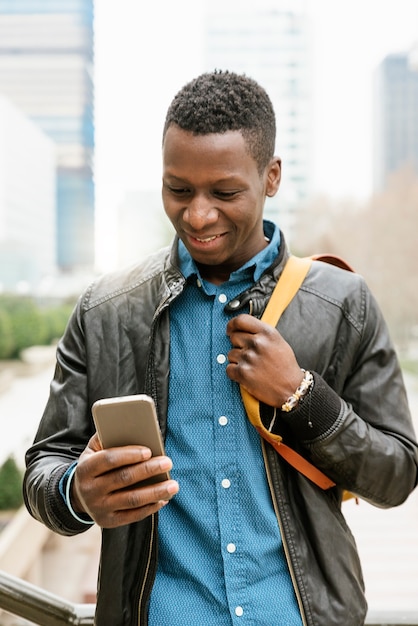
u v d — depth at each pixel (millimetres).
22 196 61031
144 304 1269
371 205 34844
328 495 1240
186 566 1149
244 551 1144
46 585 4902
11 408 12812
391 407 1264
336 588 1167
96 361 1253
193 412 1204
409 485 1254
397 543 5477
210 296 1252
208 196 1126
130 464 977
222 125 1109
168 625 1132
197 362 1224
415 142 66438
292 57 81062
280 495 1174
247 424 1199
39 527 5195
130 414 975
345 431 1159
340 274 1313
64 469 1135
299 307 1249
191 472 1179
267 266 1265
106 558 1188
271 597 1140
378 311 1317
